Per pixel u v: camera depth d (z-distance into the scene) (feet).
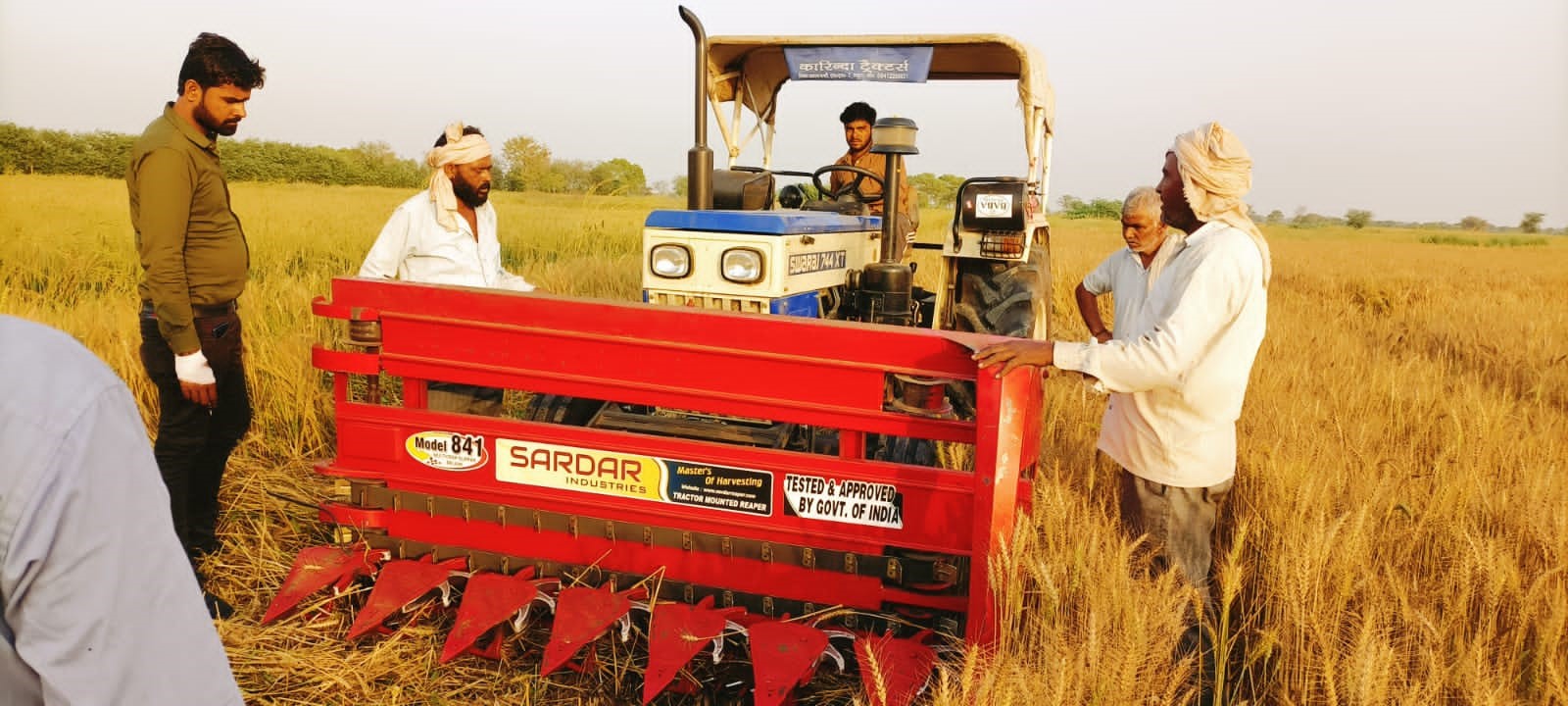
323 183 107.14
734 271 11.62
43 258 30.66
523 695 9.59
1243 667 9.68
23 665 3.02
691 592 9.62
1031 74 13.96
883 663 8.54
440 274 11.66
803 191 16.56
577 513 9.87
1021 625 9.07
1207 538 9.84
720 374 9.38
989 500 8.48
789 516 9.29
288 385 16.83
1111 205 127.24
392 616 10.73
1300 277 53.11
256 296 23.53
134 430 3.13
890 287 11.59
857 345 8.95
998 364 8.53
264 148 106.11
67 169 84.48
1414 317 35.70
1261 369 20.40
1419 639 9.14
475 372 10.14
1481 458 13.87
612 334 9.61
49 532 2.82
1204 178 9.07
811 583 9.30
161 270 10.31
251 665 9.80
